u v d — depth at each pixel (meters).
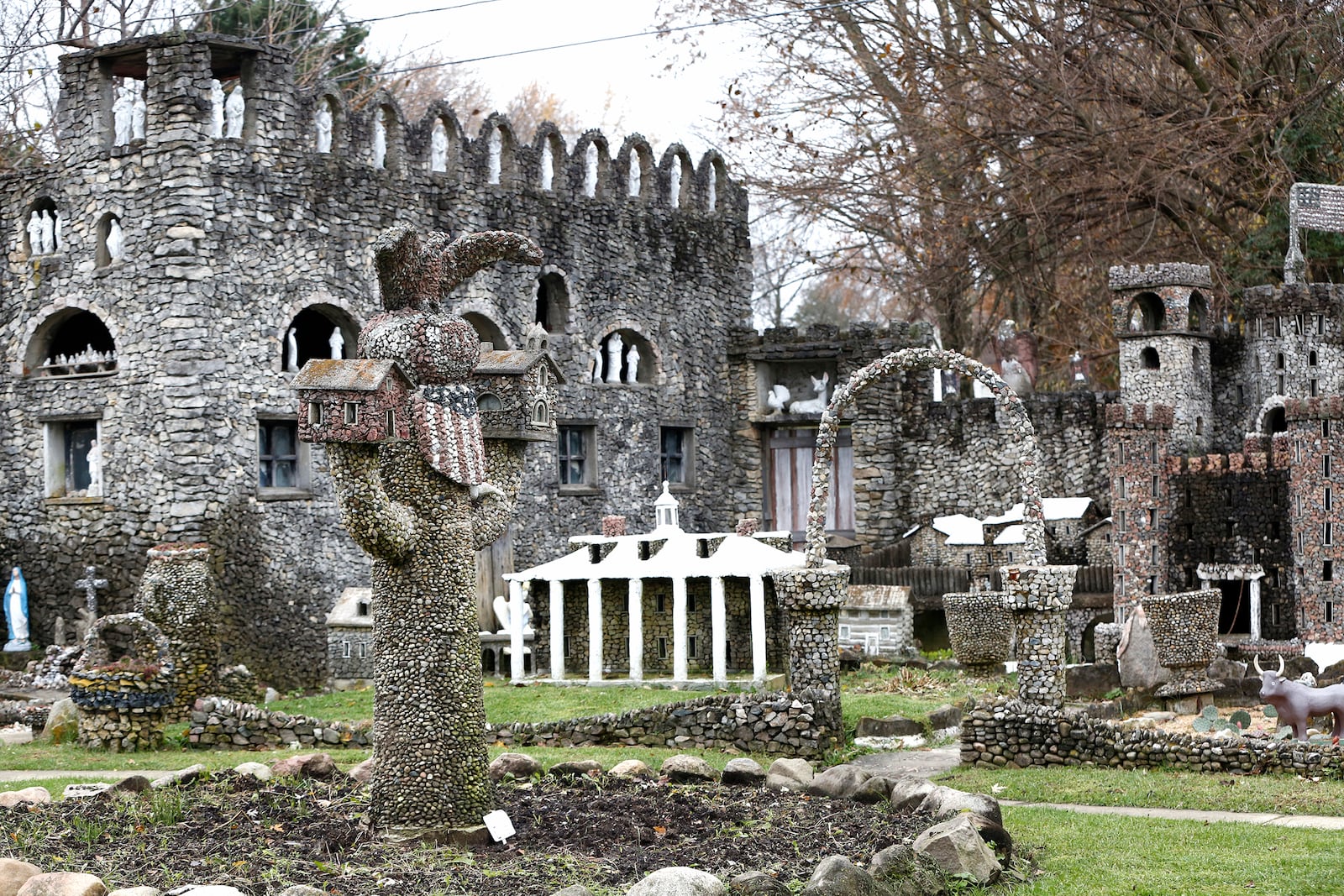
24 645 31.05
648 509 37.69
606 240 37.22
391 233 14.87
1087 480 35.47
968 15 41.38
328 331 33.94
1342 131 37.06
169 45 30.30
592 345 36.81
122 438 30.66
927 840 13.66
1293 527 28.95
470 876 13.22
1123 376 33.16
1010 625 24.31
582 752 21.16
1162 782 18.45
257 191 30.95
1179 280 32.53
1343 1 35.47
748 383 39.84
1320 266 37.84
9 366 32.22
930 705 24.62
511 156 35.47
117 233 30.98
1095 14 37.38
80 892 11.91
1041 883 13.65
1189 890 13.19
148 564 25.88
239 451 30.52
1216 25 36.88
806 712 21.20
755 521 30.78
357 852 14.00
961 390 45.06
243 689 26.55
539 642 30.17
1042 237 40.53
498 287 34.78
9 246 32.34
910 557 35.78
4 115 44.44
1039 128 38.59
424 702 14.62
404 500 14.66
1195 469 30.03
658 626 29.16
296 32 48.47
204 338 30.11
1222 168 38.53
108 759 21.91
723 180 40.38
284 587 31.02
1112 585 31.41
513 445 16.11
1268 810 16.84
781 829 14.74
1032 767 19.92
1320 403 28.64
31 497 31.84
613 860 13.70
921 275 42.41
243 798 15.91
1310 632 28.67
